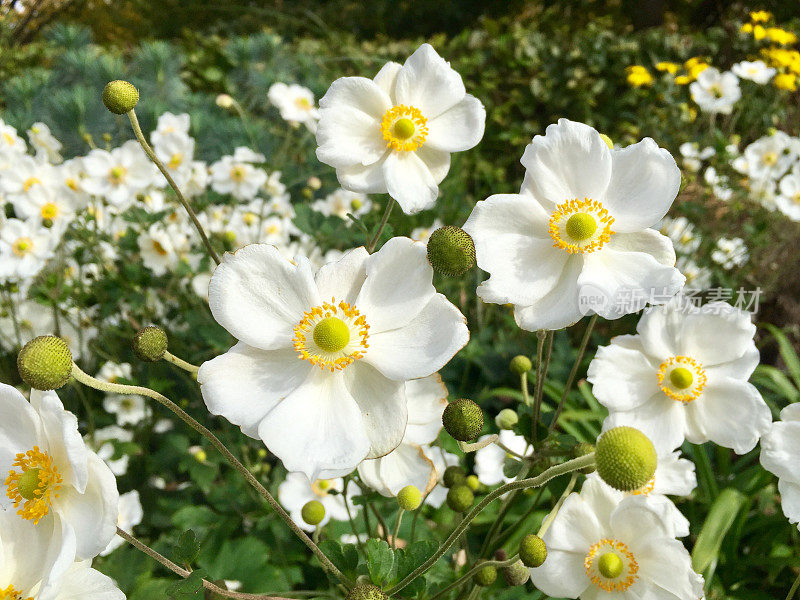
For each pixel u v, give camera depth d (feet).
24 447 0.57
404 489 0.71
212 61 3.14
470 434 0.59
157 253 1.60
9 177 1.36
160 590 1.14
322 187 2.27
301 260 0.60
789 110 3.15
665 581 0.70
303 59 3.12
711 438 0.81
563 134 0.69
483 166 2.83
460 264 0.58
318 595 0.83
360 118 0.81
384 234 0.80
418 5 5.35
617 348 0.83
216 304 0.59
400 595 0.67
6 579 0.54
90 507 0.54
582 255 0.70
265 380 0.60
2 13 4.03
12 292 1.49
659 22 4.96
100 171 1.42
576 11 5.20
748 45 3.71
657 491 0.79
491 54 3.51
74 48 2.87
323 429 0.58
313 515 0.80
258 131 2.28
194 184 1.64
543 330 0.75
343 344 0.58
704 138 2.51
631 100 3.32
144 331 0.60
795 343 1.98
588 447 0.74
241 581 1.20
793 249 2.06
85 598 0.53
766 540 1.31
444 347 0.58
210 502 1.39
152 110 2.16
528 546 0.63
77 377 0.53
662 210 0.68
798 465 0.74
